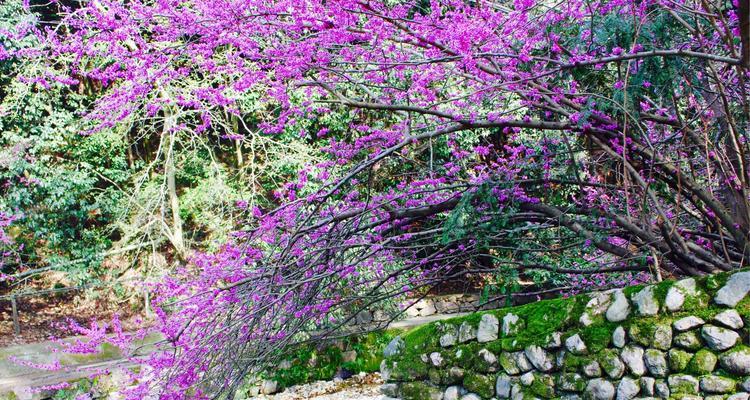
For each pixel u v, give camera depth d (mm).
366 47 3732
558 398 3020
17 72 10102
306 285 4309
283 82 3818
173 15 3424
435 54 3664
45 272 12438
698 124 4496
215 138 13141
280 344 4238
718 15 2977
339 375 8109
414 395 3697
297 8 3373
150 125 11375
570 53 3562
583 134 4090
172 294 4223
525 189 4426
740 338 2496
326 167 4508
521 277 7887
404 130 4176
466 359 3467
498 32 3703
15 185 10758
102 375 7230
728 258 3883
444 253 4883
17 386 7098
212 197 11062
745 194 3645
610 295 2949
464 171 4938
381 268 5023
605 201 4254
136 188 11055
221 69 3699
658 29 3432
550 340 3094
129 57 3486
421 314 10242
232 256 4328
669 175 4031
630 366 2773
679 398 2586
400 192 4504
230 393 4062
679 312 2680
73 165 11695
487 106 4266
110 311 11789
